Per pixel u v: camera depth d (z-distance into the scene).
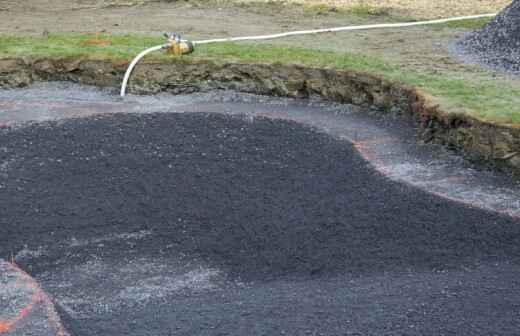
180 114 8.15
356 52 9.38
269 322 4.42
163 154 7.24
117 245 5.97
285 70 8.75
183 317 4.61
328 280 5.34
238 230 6.06
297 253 5.73
